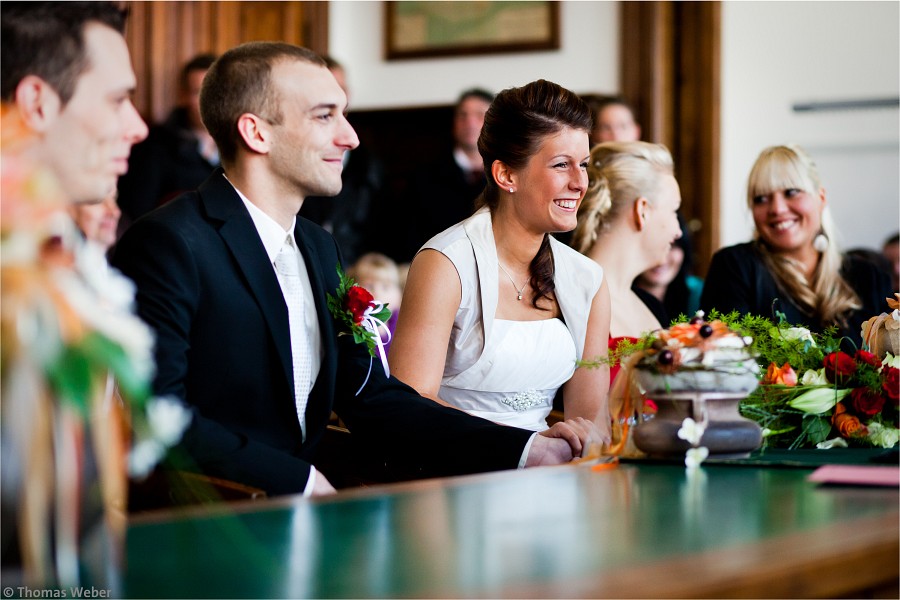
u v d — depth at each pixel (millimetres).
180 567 1587
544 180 3566
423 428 3160
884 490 2209
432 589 1474
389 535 1799
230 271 2994
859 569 1695
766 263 4949
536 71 9414
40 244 1373
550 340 3676
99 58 2340
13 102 2285
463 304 3609
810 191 4914
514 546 1714
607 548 1687
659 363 2568
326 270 3297
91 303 1384
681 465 2590
